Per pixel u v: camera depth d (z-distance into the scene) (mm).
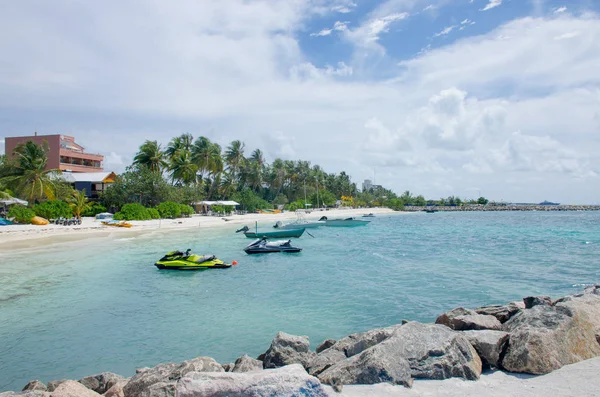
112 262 23219
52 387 7586
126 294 15789
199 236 40188
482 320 7195
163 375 6902
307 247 32250
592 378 4855
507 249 30797
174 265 20719
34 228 38500
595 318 6680
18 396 5664
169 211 58969
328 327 11672
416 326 6137
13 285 17141
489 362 5688
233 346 10312
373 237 42156
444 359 5383
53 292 16000
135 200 60312
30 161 47906
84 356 9828
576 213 144125
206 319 12539
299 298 14984
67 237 36281
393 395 4734
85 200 53156
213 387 3934
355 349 6867
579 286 17000
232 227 51719
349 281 18031
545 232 49219
